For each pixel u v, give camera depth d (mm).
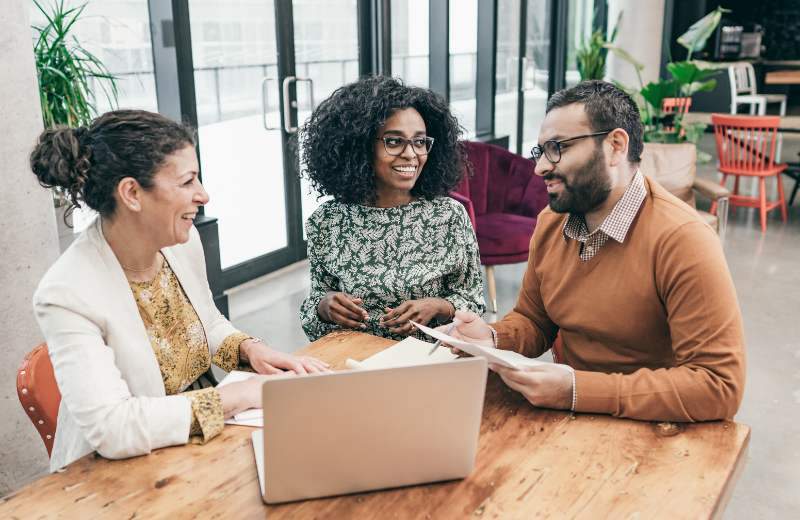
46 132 1091
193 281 1377
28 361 1192
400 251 1698
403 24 4754
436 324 1783
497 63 5859
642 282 1262
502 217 3719
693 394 1105
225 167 3779
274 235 4203
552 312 1440
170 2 3082
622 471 991
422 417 901
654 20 7461
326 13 4160
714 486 955
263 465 922
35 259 1912
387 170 1639
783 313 3555
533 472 990
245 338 1416
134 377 1171
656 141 5613
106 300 1140
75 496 936
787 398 2648
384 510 907
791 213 5723
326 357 1425
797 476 2135
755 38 10125
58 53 2562
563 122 1207
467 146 3814
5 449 1925
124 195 1096
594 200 1241
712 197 4070
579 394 1139
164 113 3303
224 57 3611
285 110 3957
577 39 7785
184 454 1039
